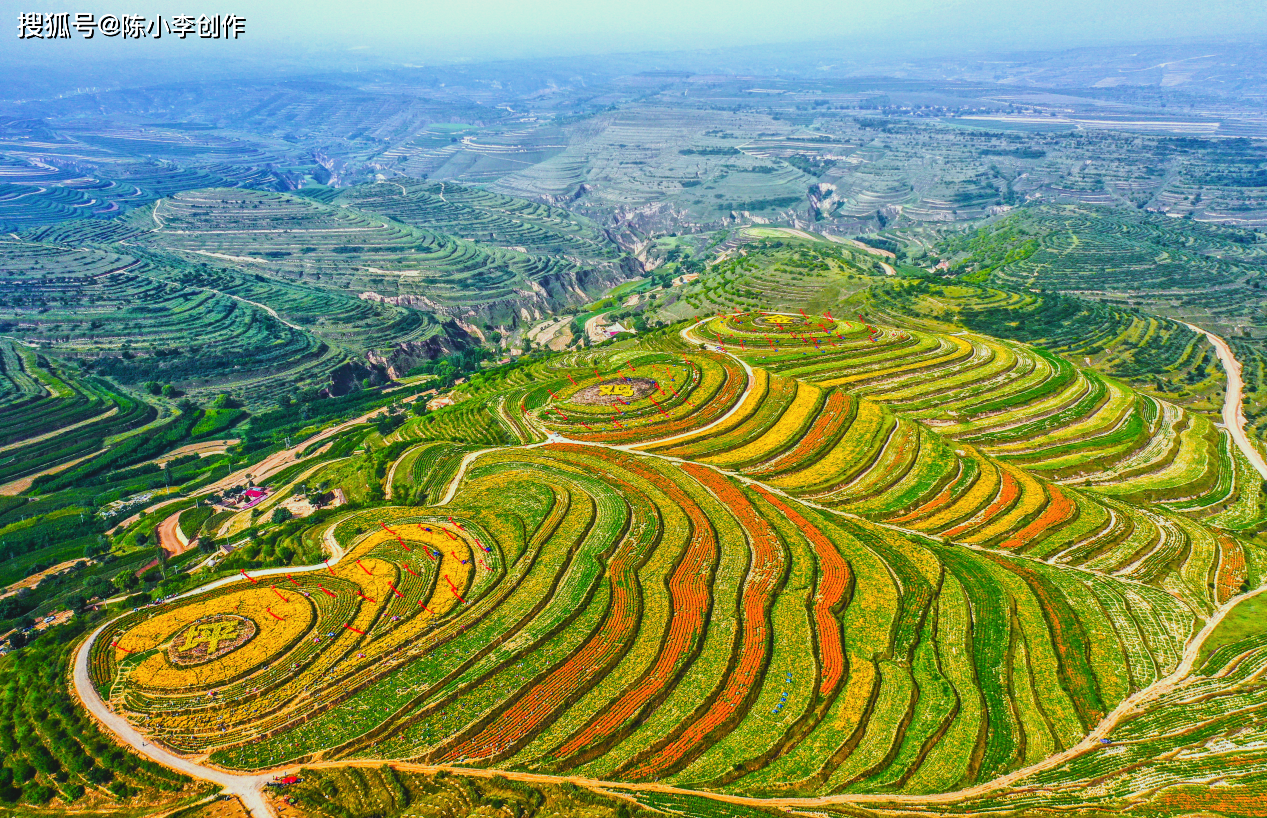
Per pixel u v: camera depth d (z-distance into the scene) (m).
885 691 95.88
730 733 90.12
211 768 85.50
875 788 83.19
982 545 131.88
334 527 134.50
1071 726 91.81
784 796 82.12
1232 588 120.19
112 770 86.56
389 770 84.12
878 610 109.69
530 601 108.81
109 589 135.75
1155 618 111.44
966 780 84.06
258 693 93.88
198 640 102.25
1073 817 77.88
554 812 79.12
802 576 116.50
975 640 105.56
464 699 93.06
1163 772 83.06
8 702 98.56
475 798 80.50
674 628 104.62
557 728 89.69
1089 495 148.62
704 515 132.88
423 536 127.00
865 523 135.00
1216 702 93.12
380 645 100.88
